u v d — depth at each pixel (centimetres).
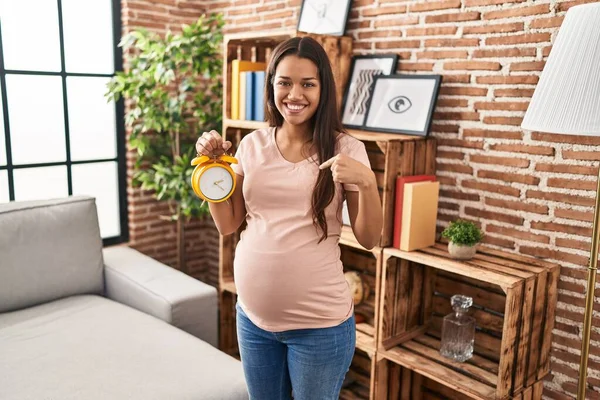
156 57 299
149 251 362
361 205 132
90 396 183
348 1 257
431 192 219
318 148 138
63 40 319
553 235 204
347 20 258
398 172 218
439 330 243
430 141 230
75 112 330
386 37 248
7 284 247
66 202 273
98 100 338
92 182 343
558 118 141
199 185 143
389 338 228
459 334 214
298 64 135
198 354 214
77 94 329
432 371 206
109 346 217
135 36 306
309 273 137
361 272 268
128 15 330
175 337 228
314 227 138
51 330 230
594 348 198
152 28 342
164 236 369
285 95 136
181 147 347
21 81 307
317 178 137
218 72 322
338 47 255
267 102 147
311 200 136
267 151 143
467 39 220
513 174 213
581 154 194
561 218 201
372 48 255
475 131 222
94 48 332
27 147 314
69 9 319
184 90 311
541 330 202
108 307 256
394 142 213
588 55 137
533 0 199
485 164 220
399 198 215
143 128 312
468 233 202
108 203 353
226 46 277
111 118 346
